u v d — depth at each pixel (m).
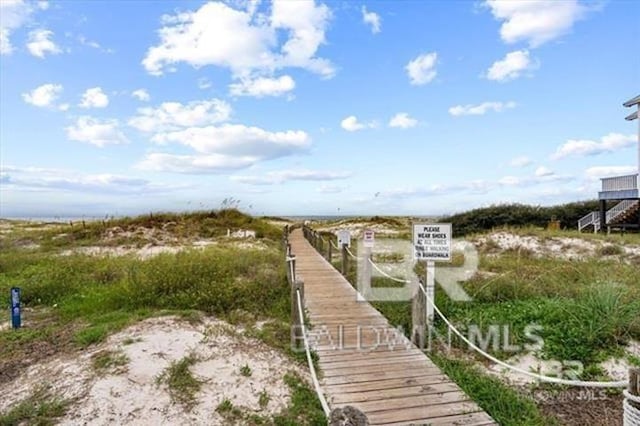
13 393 5.05
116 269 11.93
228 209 29.19
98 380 5.16
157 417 4.61
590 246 17.14
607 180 23.97
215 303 8.66
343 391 5.46
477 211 29.70
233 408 4.91
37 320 8.37
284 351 6.66
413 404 5.13
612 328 6.78
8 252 16.23
